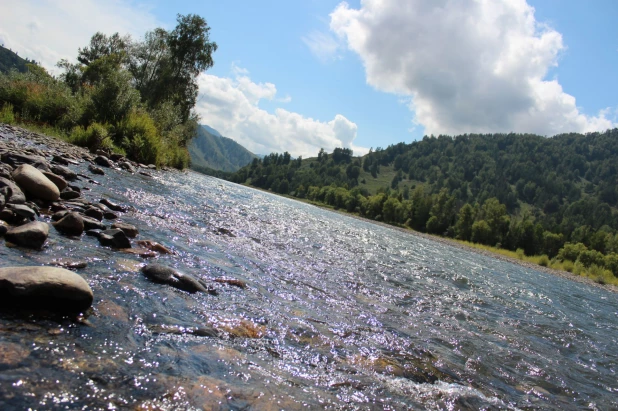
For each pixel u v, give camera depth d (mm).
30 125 22672
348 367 4824
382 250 21656
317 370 4473
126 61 48875
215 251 8836
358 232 34125
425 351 6320
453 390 5039
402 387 4691
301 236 17203
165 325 4277
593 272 53125
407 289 11367
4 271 3590
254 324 5230
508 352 7527
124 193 12148
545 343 9000
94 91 25844
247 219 16828
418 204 110562
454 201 108062
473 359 6582
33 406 2414
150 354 3564
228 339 4508
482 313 10680
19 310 3469
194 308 5059
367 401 4078
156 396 2949
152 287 5219
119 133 25656
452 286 14328
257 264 8992
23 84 26766
